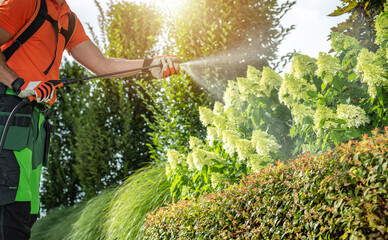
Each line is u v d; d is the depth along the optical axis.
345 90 2.55
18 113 1.86
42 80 2.00
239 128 3.04
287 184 1.94
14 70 1.94
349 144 1.70
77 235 4.32
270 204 2.02
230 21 4.39
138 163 5.84
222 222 2.25
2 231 1.76
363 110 2.19
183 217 2.61
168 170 3.25
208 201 2.48
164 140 4.58
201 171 2.88
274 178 2.11
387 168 1.50
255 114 2.88
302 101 2.65
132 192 3.94
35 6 1.98
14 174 1.79
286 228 1.85
